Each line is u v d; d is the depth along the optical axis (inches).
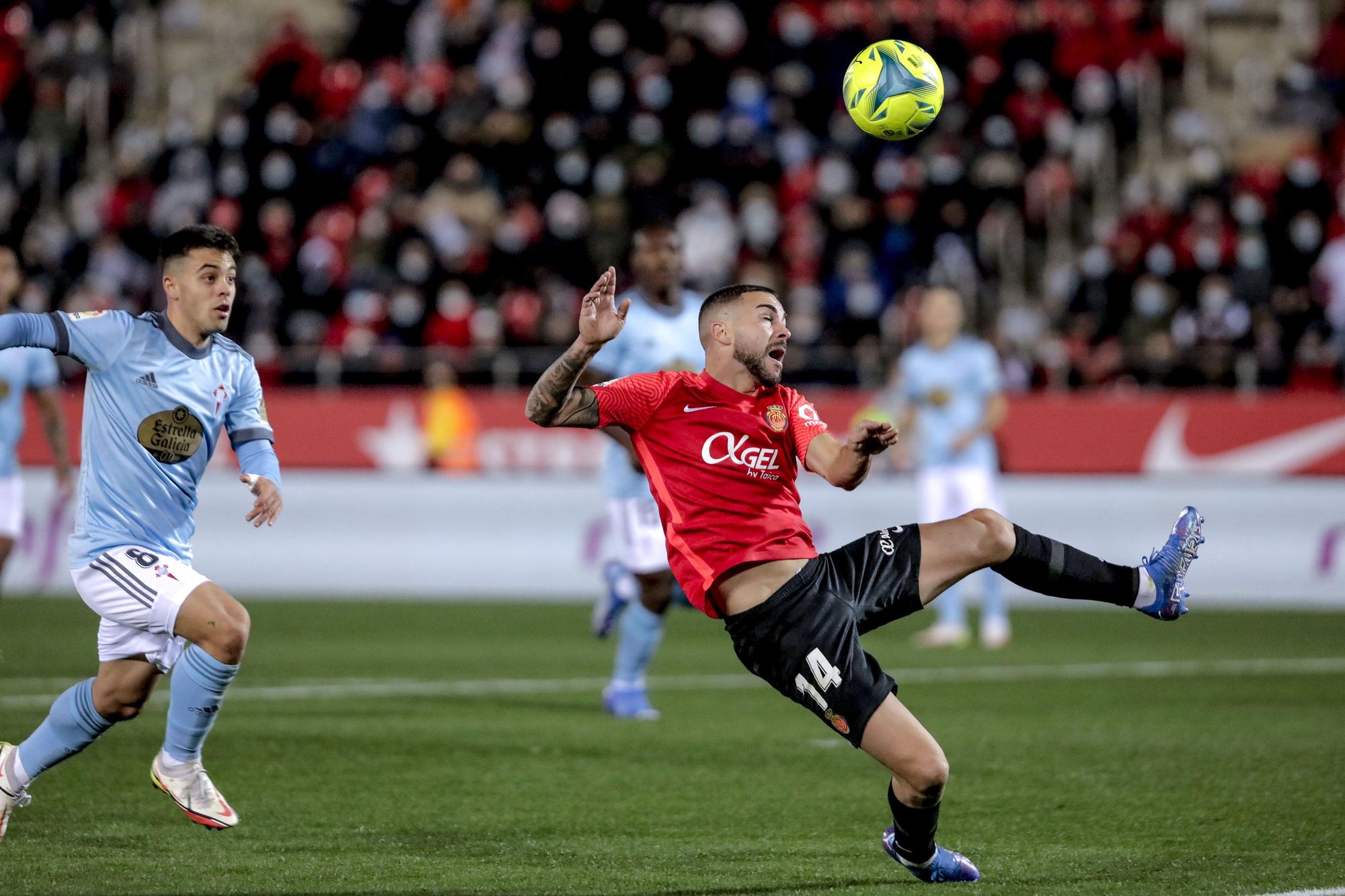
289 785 955.3
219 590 751.7
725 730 1184.2
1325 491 2162.9
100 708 764.6
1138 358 2420.0
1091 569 731.4
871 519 2191.2
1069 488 2178.9
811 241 2711.6
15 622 1895.9
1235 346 2417.6
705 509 728.3
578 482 2247.8
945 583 725.9
